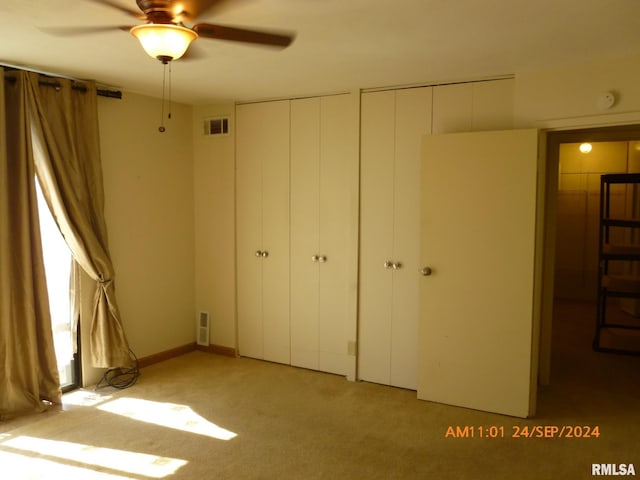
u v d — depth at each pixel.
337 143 3.82
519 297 3.13
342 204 3.84
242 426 3.04
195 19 2.07
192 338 4.59
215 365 4.19
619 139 3.79
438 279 3.35
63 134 3.28
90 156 3.46
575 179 6.86
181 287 4.45
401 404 3.39
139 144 3.97
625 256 4.73
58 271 3.44
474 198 3.21
